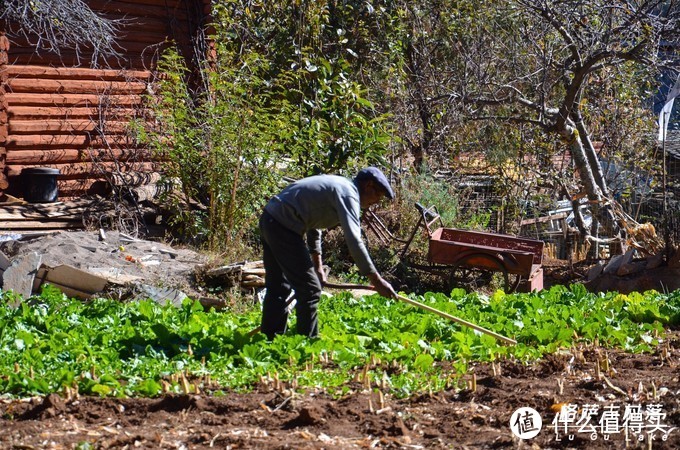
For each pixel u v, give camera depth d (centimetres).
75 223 1343
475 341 740
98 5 1507
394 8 2019
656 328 834
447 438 491
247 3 1819
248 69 1536
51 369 616
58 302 895
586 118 2227
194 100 1496
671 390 575
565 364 656
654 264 1491
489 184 2108
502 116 2081
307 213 692
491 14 2136
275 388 585
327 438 481
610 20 1697
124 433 487
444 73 2239
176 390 573
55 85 1452
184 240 1355
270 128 1393
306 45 1694
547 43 1980
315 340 700
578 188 2136
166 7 1584
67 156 1454
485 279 1466
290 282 711
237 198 1347
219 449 461
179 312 873
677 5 1717
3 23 1376
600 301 1019
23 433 482
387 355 677
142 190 1454
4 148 1382
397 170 1750
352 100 1564
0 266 1000
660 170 2189
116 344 700
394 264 1458
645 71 2106
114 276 1029
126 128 1473
